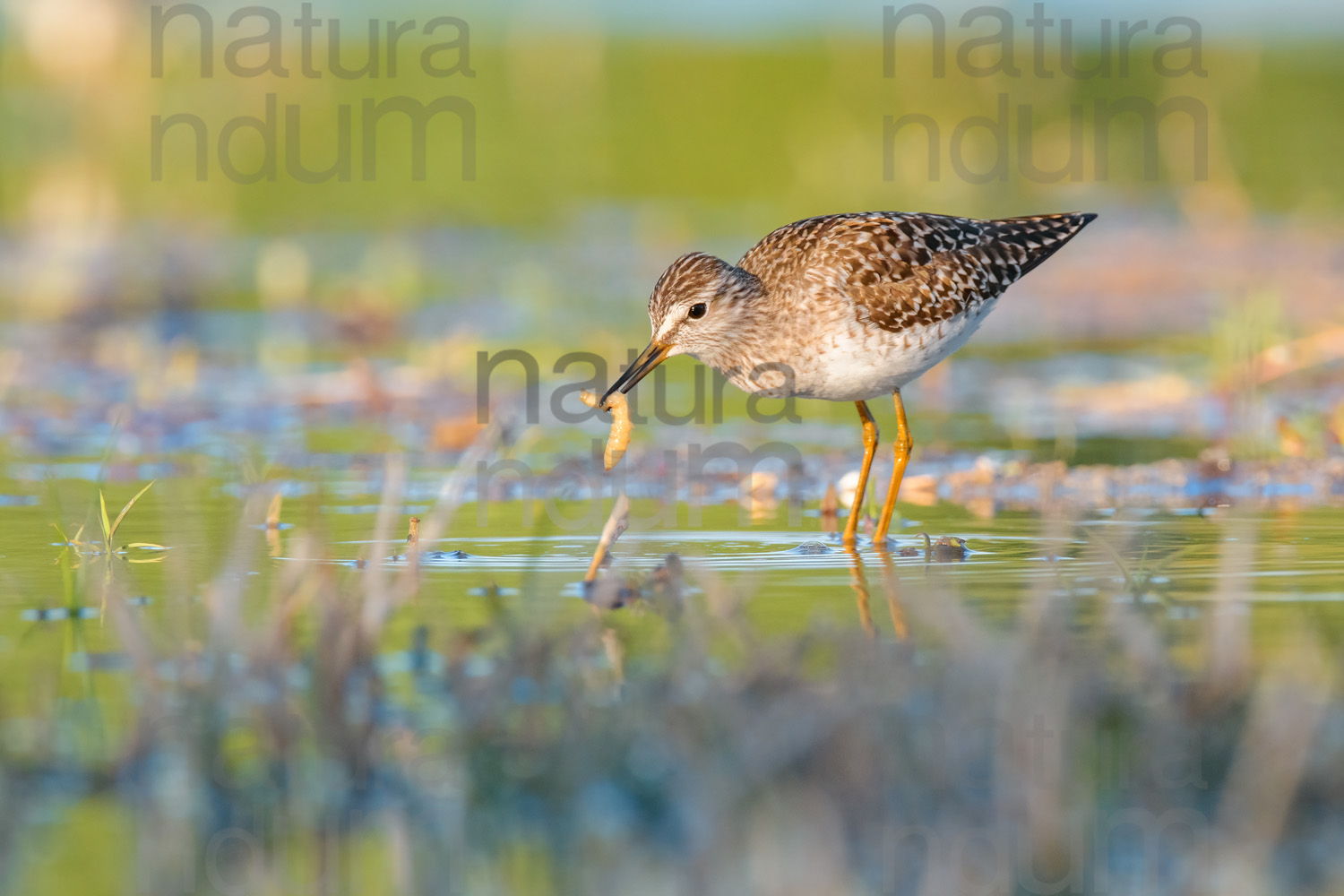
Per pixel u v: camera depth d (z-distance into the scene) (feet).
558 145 116.16
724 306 40.68
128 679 25.52
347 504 41.04
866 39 141.59
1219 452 45.83
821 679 23.61
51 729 22.85
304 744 22.98
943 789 20.29
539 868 19.35
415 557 31.27
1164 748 21.61
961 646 24.47
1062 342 67.36
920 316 40.11
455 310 73.77
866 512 40.45
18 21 127.95
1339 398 51.62
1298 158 103.81
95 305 74.02
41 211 95.40
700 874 18.81
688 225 91.91
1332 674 24.12
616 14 161.58
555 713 23.25
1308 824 19.97
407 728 23.25
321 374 60.80
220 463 46.50
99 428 52.06
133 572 33.12
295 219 97.71
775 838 19.34
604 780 21.35
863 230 40.68
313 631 28.07
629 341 65.21
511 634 25.82
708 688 22.76
